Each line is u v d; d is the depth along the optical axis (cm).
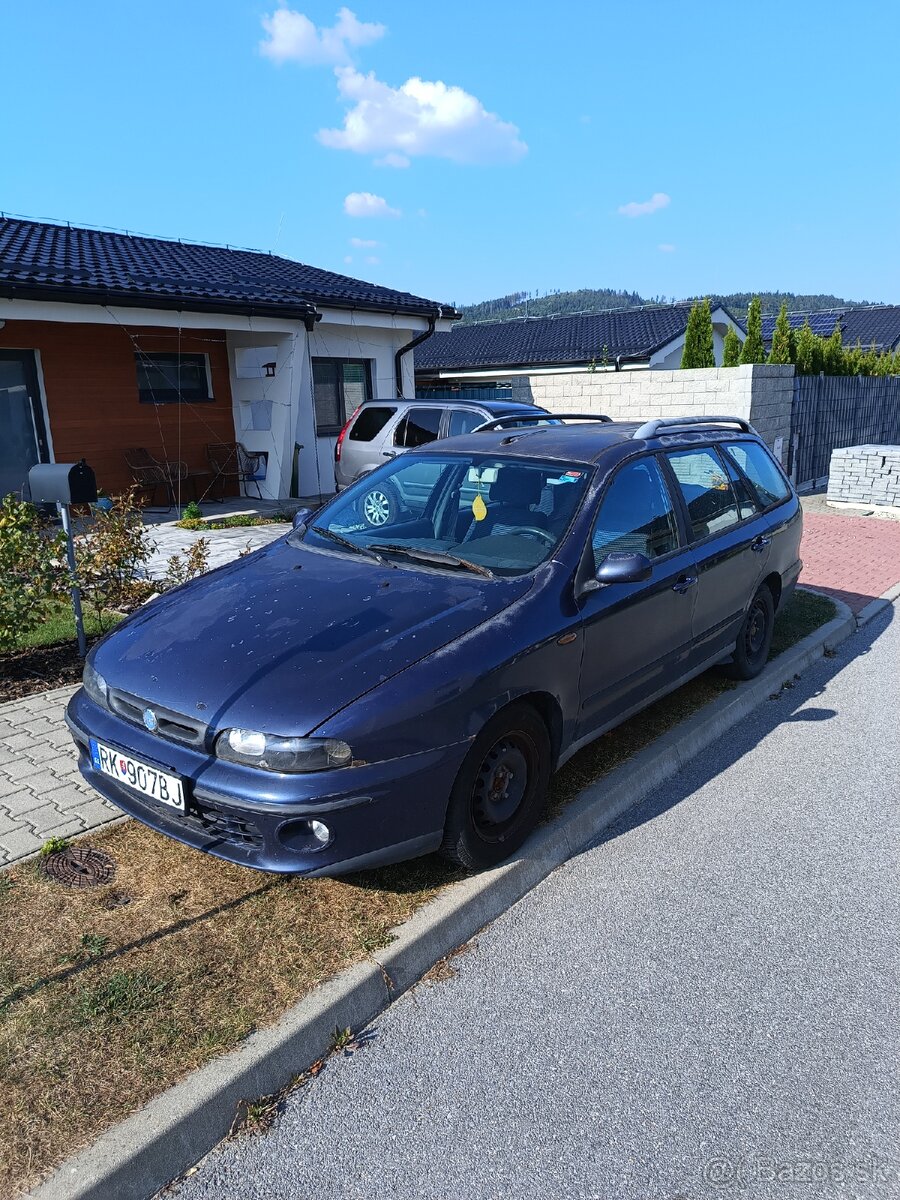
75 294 940
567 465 429
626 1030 274
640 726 490
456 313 1519
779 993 292
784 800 430
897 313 3734
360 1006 276
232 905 317
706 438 532
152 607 391
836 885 356
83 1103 229
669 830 400
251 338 1261
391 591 364
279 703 296
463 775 318
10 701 502
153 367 1212
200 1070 241
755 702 554
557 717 366
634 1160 228
